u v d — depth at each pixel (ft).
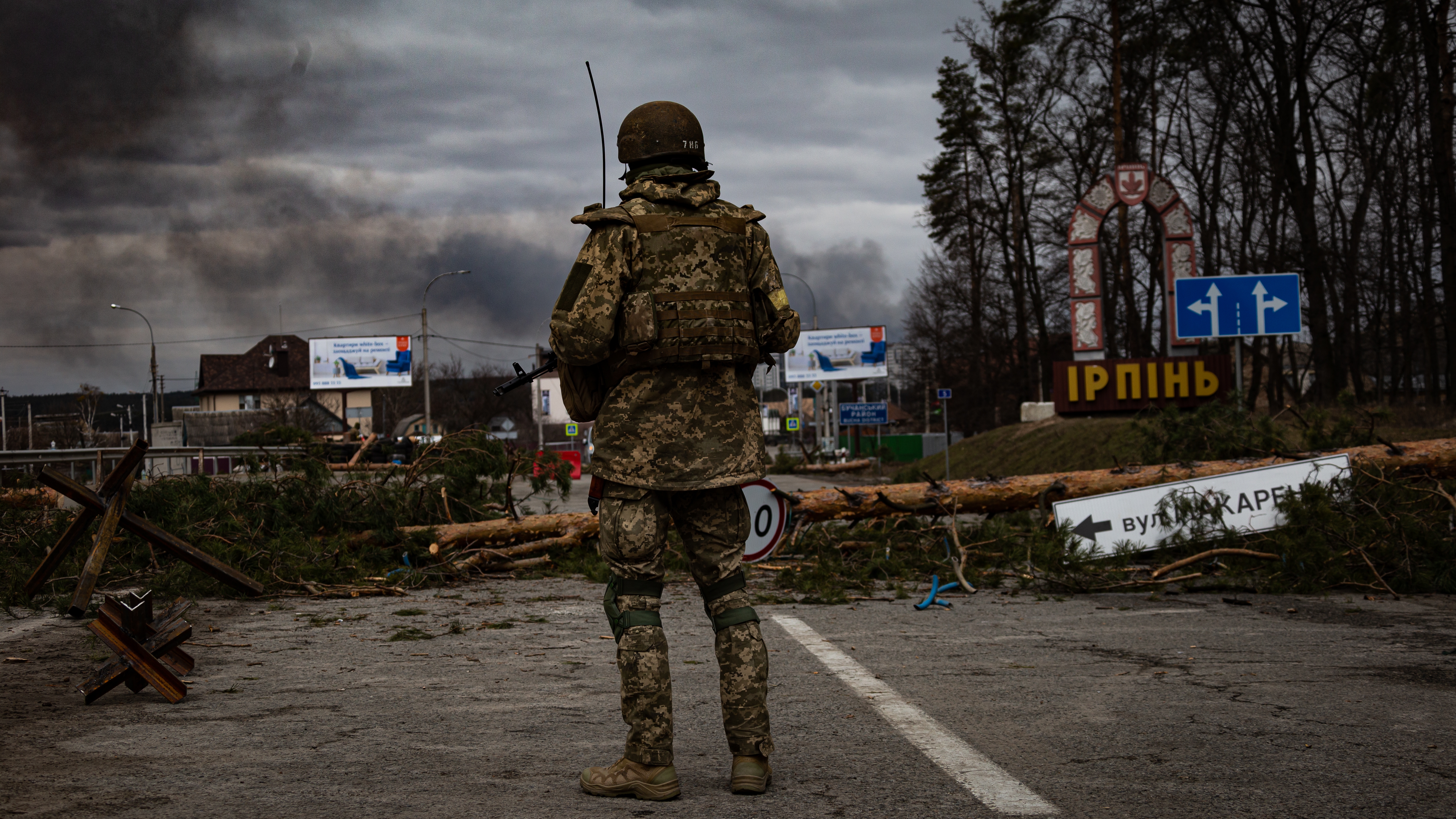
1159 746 10.77
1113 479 30.83
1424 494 27.22
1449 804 8.76
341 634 19.65
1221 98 110.22
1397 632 19.01
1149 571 27.58
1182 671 15.21
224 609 23.34
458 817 8.42
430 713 12.60
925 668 15.58
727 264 9.44
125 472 14.33
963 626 20.36
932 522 30.94
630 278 9.21
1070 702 13.09
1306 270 99.14
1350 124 109.81
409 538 29.04
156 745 10.91
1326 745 10.78
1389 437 50.65
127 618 13.29
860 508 30.53
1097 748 10.69
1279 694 13.43
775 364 10.39
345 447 95.81
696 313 9.20
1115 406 89.35
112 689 13.76
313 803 8.79
